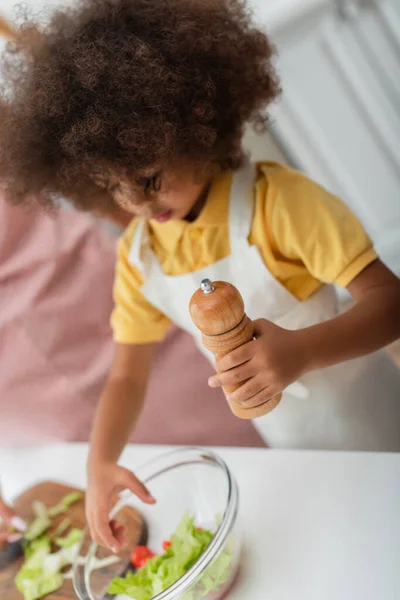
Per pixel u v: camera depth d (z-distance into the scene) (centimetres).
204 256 83
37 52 73
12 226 130
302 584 61
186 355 136
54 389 131
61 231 130
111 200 78
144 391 93
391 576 58
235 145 79
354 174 154
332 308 85
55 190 79
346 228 75
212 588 61
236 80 76
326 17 141
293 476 75
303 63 145
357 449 88
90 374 132
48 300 131
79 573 70
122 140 64
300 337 63
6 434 132
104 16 70
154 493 78
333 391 85
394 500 66
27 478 110
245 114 79
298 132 150
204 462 74
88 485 77
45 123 69
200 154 72
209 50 72
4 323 130
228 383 57
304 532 67
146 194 69
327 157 152
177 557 67
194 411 138
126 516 78
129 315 96
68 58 67
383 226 158
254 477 78
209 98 70
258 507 73
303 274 82
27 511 97
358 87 147
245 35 80
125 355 95
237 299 53
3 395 131
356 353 66
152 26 70
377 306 69
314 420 86
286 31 141
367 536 63
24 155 74
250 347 57
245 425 135
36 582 80
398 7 140
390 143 151
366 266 73
